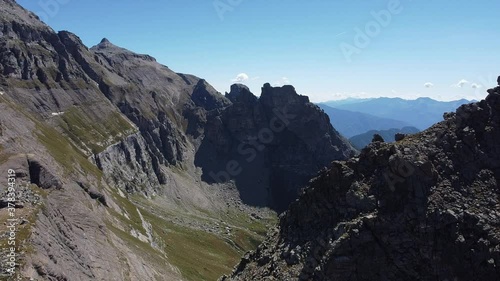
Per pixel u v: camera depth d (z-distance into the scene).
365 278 47.34
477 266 43.66
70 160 138.50
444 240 46.16
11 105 157.38
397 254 47.31
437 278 45.00
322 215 57.69
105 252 82.50
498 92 55.72
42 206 69.94
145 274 95.38
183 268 141.00
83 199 109.19
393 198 50.78
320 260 50.97
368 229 49.34
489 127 53.75
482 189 49.03
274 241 66.00
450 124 55.38
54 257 59.91
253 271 62.38
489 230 44.81
